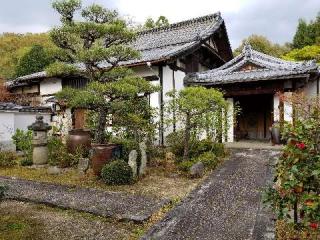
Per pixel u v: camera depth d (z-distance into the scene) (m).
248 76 12.98
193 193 7.03
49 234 4.95
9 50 31.61
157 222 5.41
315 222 3.18
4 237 4.76
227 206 6.13
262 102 17.75
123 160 8.36
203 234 4.90
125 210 5.93
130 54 8.77
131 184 7.80
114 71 9.70
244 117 18.19
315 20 31.69
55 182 8.12
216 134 12.04
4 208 6.22
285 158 3.55
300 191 3.28
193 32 16.78
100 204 6.30
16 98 18.34
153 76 12.95
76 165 9.95
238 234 4.87
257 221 5.35
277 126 4.45
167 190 7.31
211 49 16.33
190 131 10.58
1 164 10.21
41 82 17.78
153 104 12.77
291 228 4.65
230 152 11.80
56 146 10.99
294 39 31.38
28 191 7.27
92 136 11.02
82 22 8.42
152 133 10.45
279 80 12.99
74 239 4.78
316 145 3.43
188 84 13.90
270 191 3.77
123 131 10.73
